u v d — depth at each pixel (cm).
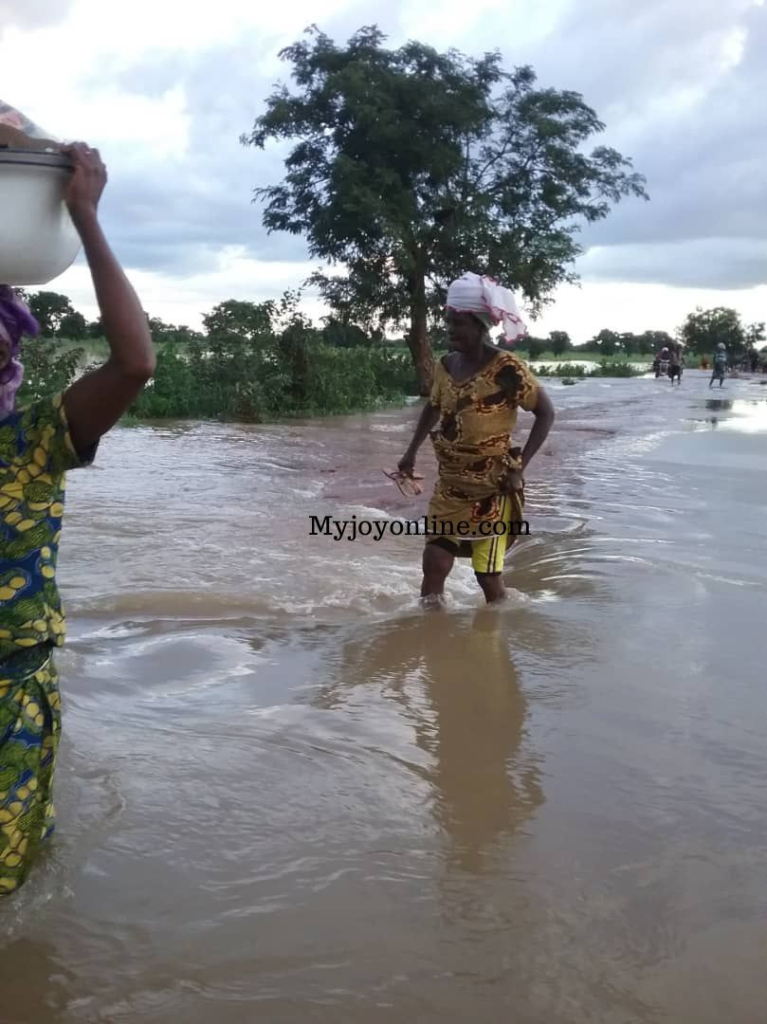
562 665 430
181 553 615
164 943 232
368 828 287
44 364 1548
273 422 1766
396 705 381
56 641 246
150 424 1620
